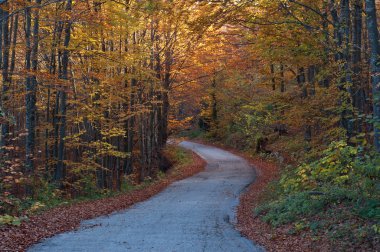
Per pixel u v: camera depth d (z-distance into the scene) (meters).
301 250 8.20
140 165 28.36
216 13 13.95
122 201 17.59
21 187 15.11
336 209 9.55
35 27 16.25
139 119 28.05
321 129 16.64
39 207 13.62
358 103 14.79
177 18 15.28
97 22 16.36
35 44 16.33
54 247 8.77
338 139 14.14
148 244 9.09
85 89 19.86
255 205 15.28
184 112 53.03
